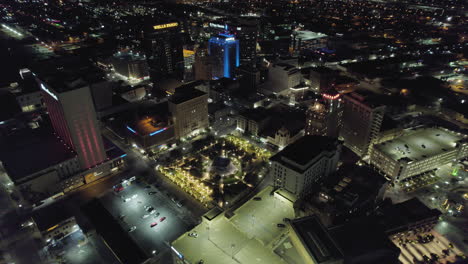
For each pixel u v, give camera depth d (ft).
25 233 594.24
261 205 562.66
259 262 438.81
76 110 650.43
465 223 604.90
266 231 507.71
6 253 553.23
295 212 599.98
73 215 624.59
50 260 538.88
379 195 625.41
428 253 542.57
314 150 648.79
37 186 647.15
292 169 606.96
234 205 653.71
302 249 456.04
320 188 625.00
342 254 433.48
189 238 479.00
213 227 495.82
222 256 447.83
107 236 565.12
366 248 480.64
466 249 552.00
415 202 599.57
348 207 569.64
